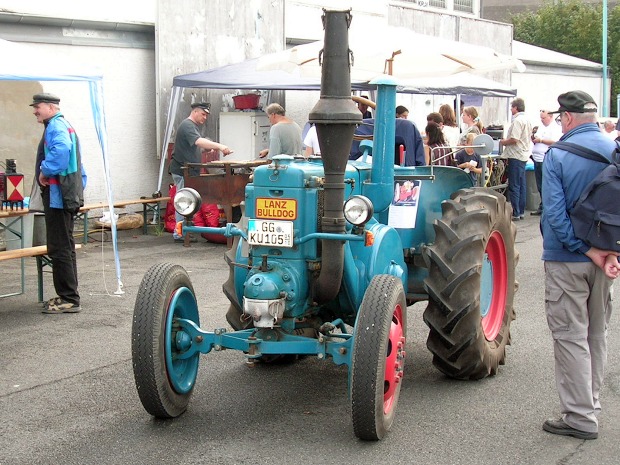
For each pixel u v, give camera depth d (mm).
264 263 4691
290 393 5379
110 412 5031
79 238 11562
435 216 6211
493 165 12336
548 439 4629
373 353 4309
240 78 12000
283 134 11195
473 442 4578
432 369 5934
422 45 7445
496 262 5980
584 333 4613
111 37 12000
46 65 7656
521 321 7375
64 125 7301
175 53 12680
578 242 4461
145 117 12641
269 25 14477
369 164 5598
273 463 4285
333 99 4508
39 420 4902
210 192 11164
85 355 6227
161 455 4391
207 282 8883
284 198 4680
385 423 4535
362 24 7789
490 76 20906
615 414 5039
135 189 12578
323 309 5277
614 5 36250
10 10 10562
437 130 10664
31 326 7043
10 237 9680
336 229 4605
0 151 11141
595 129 4637
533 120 23688
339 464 4277
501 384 5590
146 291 4641
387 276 4605
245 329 5406
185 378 4977
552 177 4539
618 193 4402
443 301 5254
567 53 33094
